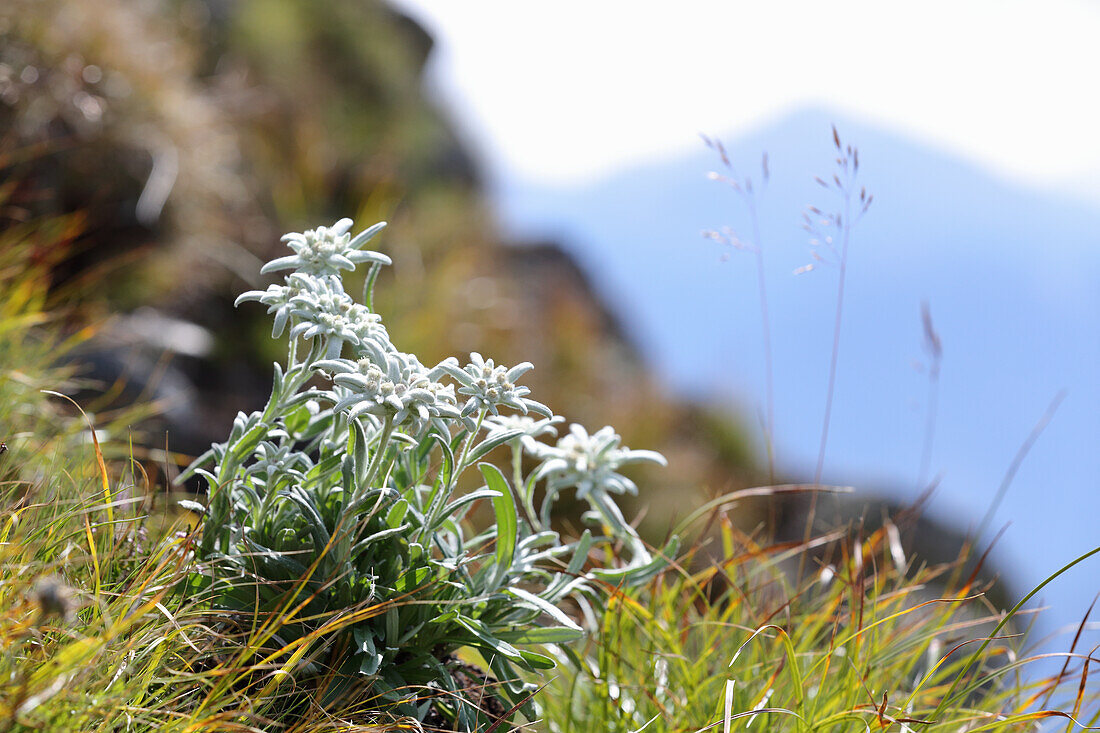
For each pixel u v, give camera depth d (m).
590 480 2.34
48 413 3.12
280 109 9.77
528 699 2.03
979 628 3.29
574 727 2.51
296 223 8.45
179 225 6.47
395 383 1.81
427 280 8.92
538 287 12.98
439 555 2.17
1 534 1.86
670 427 9.66
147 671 1.70
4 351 3.29
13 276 3.76
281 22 11.39
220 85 8.82
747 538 3.05
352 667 1.96
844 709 2.25
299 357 7.17
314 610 1.96
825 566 2.85
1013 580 7.21
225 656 1.90
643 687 2.36
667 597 2.75
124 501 2.05
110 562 1.98
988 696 2.62
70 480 2.33
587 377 9.84
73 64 5.64
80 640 1.54
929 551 8.68
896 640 2.69
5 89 5.17
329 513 2.01
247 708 1.74
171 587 1.88
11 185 4.66
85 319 4.75
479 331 8.82
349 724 1.75
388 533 1.87
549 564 3.17
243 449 1.96
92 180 5.69
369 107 12.66
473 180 15.11
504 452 7.02
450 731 1.99
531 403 1.92
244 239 7.54
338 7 13.15
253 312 7.40
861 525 2.84
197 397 5.95
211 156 6.94
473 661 2.68
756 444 10.38
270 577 2.00
